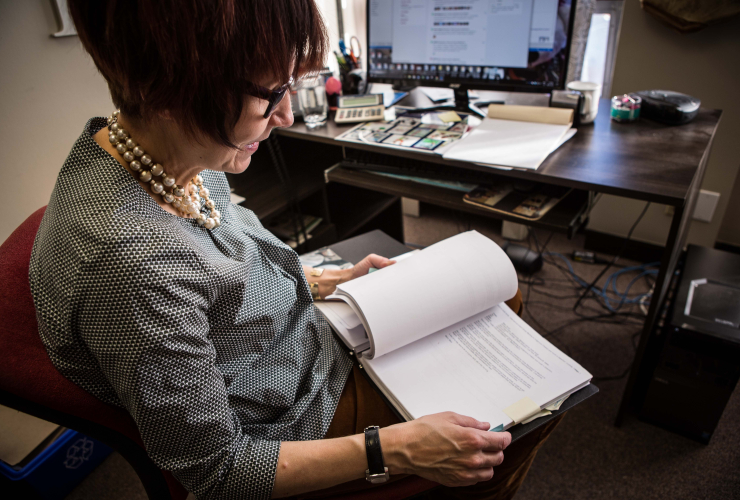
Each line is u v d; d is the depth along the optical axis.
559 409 0.70
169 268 0.54
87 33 0.49
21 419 1.21
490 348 0.79
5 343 0.59
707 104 1.58
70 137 1.29
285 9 0.52
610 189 1.01
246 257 0.69
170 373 0.53
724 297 1.22
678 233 1.00
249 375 0.71
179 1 0.45
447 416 0.64
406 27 1.47
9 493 1.16
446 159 1.21
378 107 1.50
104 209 0.53
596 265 1.98
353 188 1.87
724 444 1.27
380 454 0.61
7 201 1.20
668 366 1.21
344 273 0.97
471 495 0.91
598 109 1.46
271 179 1.64
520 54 1.34
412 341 0.77
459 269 0.82
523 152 1.16
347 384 0.84
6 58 1.12
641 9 1.55
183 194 0.65
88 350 0.56
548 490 1.19
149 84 0.50
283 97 0.60
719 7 1.38
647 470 1.22
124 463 1.33
